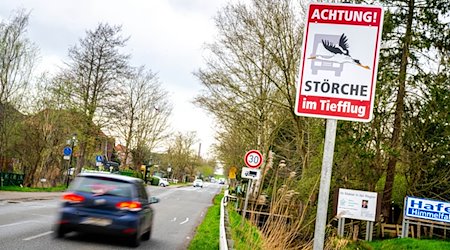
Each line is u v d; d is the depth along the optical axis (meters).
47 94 35.31
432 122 23.44
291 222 7.02
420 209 22.53
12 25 29.92
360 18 3.37
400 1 24.12
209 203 38.94
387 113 23.75
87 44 40.44
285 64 27.34
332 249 7.66
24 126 34.25
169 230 16.39
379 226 24.14
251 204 8.65
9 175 31.22
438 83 23.42
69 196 11.43
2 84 29.97
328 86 3.36
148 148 62.28
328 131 3.33
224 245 8.48
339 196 22.02
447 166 24.20
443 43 23.56
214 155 59.59
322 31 3.41
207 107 33.06
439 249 19.86
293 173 7.53
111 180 11.66
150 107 60.28
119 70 40.84
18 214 16.28
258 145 35.62
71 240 11.49
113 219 11.17
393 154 22.86
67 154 35.00
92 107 39.75
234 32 28.56
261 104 30.44
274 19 26.98
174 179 107.00
